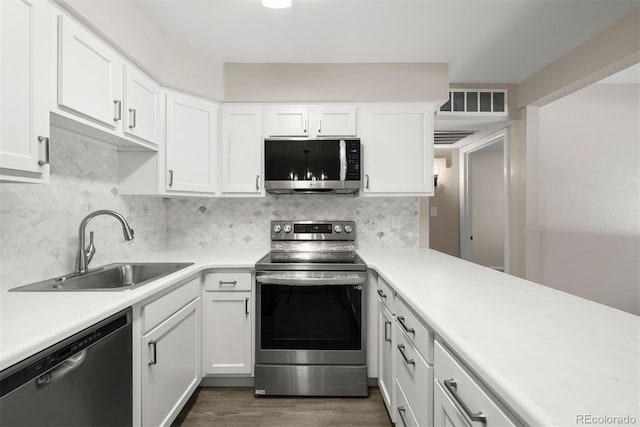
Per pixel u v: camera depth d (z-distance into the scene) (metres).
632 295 3.38
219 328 2.12
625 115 3.40
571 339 0.81
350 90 2.48
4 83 1.03
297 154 2.42
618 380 0.61
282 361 2.09
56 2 1.31
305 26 2.04
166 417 1.59
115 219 2.10
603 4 1.88
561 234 3.38
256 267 2.06
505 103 3.15
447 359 0.94
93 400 1.08
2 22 1.03
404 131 2.49
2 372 0.76
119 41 1.66
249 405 2.00
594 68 2.21
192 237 2.78
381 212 2.81
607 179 3.40
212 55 2.38
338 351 2.08
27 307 1.10
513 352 0.73
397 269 1.80
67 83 1.34
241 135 2.49
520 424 0.60
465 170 4.73
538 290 1.31
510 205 3.40
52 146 1.59
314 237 2.72
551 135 3.40
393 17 1.95
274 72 2.48
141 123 1.91
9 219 1.37
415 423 1.26
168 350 1.62
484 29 2.10
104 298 1.22
